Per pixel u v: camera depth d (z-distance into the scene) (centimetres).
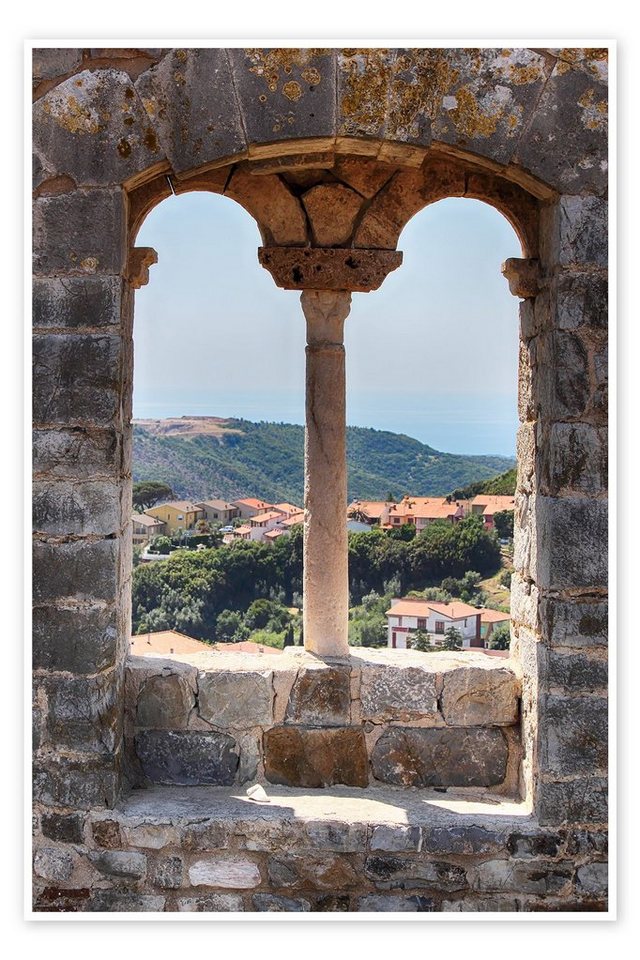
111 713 431
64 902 433
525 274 457
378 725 471
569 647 430
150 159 423
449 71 421
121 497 441
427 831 432
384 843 433
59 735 430
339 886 434
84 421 427
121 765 453
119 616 441
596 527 429
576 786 432
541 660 435
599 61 424
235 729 469
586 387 429
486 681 471
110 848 432
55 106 423
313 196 475
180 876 433
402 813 444
